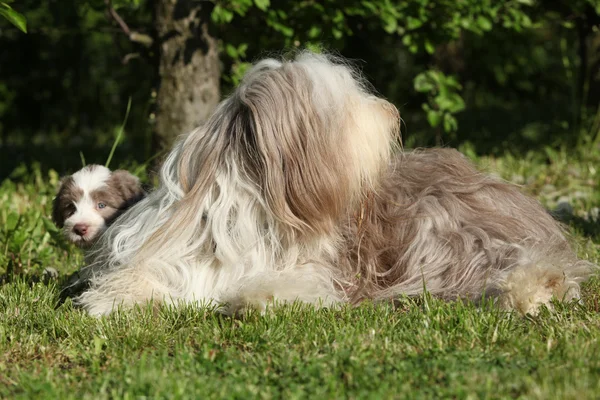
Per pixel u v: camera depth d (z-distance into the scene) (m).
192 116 12.77
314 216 6.94
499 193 7.89
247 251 7.06
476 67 29.42
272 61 7.39
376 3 13.72
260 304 6.62
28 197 13.23
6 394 5.03
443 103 14.49
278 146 6.86
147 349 5.93
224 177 7.11
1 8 8.14
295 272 7.07
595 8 15.67
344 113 6.94
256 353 5.68
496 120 24.06
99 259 7.70
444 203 7.60
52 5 17.05
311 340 5.91
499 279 7.01
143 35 12.80
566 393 4.57
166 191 7.45
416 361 5.35
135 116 31.00
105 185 8.28
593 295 7.08
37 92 33.34
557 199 13.68
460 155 8.41
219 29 14.55
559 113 23.77
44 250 9.70
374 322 6.34
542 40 30.98
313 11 13.54
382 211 7.60
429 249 7.41
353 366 5.23
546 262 6.98
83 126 33.03
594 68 18.59
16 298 7.44
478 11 14.55
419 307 6.84
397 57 30.00
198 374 5.31
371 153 7.08
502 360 5.35
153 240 7.16
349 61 8.02
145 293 6.95
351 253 7.43
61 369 5.70
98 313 6.89
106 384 5.11
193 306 6.77
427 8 14.44
